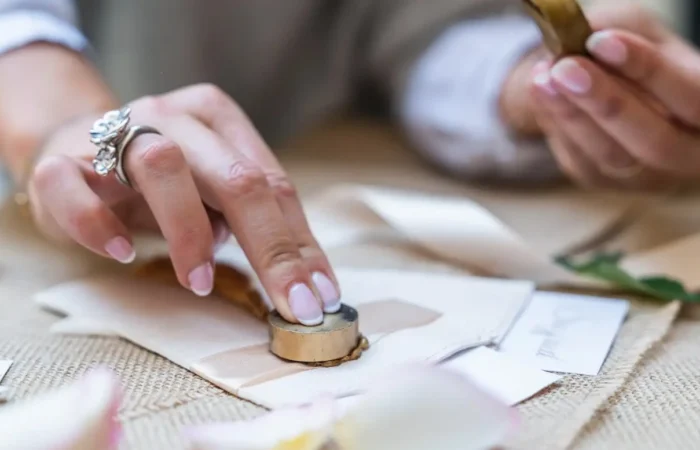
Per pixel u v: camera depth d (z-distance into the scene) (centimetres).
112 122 53
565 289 59
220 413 46
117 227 54
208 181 52
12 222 68
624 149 66
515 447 44
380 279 58
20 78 64
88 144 57
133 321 53
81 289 56
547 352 51
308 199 74
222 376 48
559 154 72
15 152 62
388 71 100
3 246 64
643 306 57
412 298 56
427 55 92
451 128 82
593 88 60
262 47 102
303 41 106
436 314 54
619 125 62
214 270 54
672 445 44
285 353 49
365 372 48
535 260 61
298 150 95
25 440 41
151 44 96
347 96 111
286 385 47
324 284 51
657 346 52
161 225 52
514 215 72
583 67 60
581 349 51
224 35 99
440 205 69
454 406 43
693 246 63
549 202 76
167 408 46
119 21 96
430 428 42
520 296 56
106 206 54
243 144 56
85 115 62
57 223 57
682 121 63
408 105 91
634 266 61
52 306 55
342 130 106
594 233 69
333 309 51
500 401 43
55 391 47
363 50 107
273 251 51
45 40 67
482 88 81
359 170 85
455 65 86
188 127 54
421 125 87
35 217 62
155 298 55
